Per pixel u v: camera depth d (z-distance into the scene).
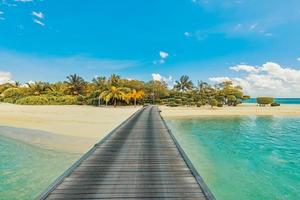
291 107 82.62
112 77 93.12
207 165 14.30
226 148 19.27
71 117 40.00
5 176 11.70
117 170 9.59
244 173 12.88
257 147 19.69
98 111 57.50
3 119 35.28
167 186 7.92
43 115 43.19
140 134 19.03
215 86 109.81
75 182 8.20
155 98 105.12
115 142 15.62
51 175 11.88
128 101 89.25
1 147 17.58
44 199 6.84
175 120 44.19
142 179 8.57
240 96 101.25
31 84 101.81
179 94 103.06
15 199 9.34
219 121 42.50
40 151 16.47
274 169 13.59
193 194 7.30
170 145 14.66
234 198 9.82
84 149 17.08
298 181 11.76
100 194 7.24
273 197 9.95
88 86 100.69
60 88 102.25
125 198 7.00
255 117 50.16
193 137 24.84
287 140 23.34
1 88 117.62
